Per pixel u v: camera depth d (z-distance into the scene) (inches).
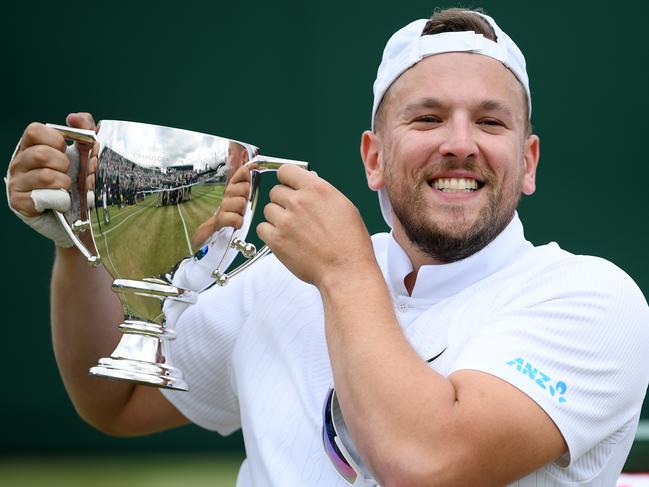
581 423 124.4
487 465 120.2
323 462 136.6
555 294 131.5
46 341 350.0
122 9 344.5
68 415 351.9
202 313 165.2
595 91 324.8
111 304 163.5
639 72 323.3
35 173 135.8
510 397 122.0
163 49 343.0
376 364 123.6
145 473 328.8
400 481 120.3
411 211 143.4
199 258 134.6
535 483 127.6
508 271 141.5
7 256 349.1
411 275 149.8
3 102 347.6
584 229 326.3
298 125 337.7
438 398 121.1
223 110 341.1
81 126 145.7
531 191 155.2
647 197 324.5
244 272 167.5
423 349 138.5
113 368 133.1
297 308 151.8
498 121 142.9
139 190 130.4
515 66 145.1
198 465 343.3
